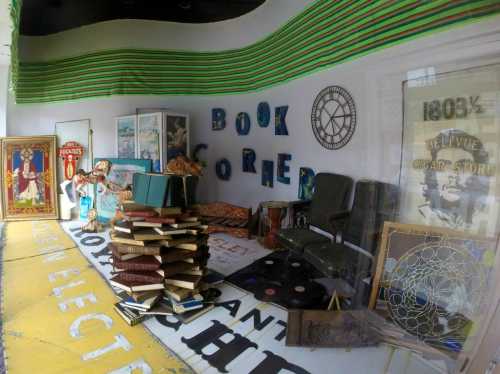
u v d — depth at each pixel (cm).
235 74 440
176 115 430
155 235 221
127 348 194
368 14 239
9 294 256
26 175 484
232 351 193
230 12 421
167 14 436
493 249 160
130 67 462
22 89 500
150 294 229
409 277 187
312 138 329
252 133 428
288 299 245
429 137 199
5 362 180
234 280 280
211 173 484
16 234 413
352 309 207
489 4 164
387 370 174
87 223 435
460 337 163
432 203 198
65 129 500
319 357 187
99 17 450
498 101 165
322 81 308
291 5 337
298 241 260
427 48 197
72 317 225
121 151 465
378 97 236
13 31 285
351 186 275
